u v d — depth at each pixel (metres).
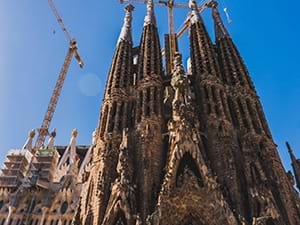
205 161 45.78
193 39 72.94
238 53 71.31
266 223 40.16
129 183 44.09
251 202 42.28
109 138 53.09
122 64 68.38
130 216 40.31
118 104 59.44
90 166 54.62
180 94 53.25
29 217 60.78
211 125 53.50
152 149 50.03
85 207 46.09
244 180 46.31
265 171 48.00
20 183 69.31
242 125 55.00
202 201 41.78
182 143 46.09
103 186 45.56
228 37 74.62
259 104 60.66
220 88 60.38
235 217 39.66
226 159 47.66
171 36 84.31
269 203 41.06
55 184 69.19
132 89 63.84
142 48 71.44
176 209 41.66
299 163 56.81
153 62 66.25
